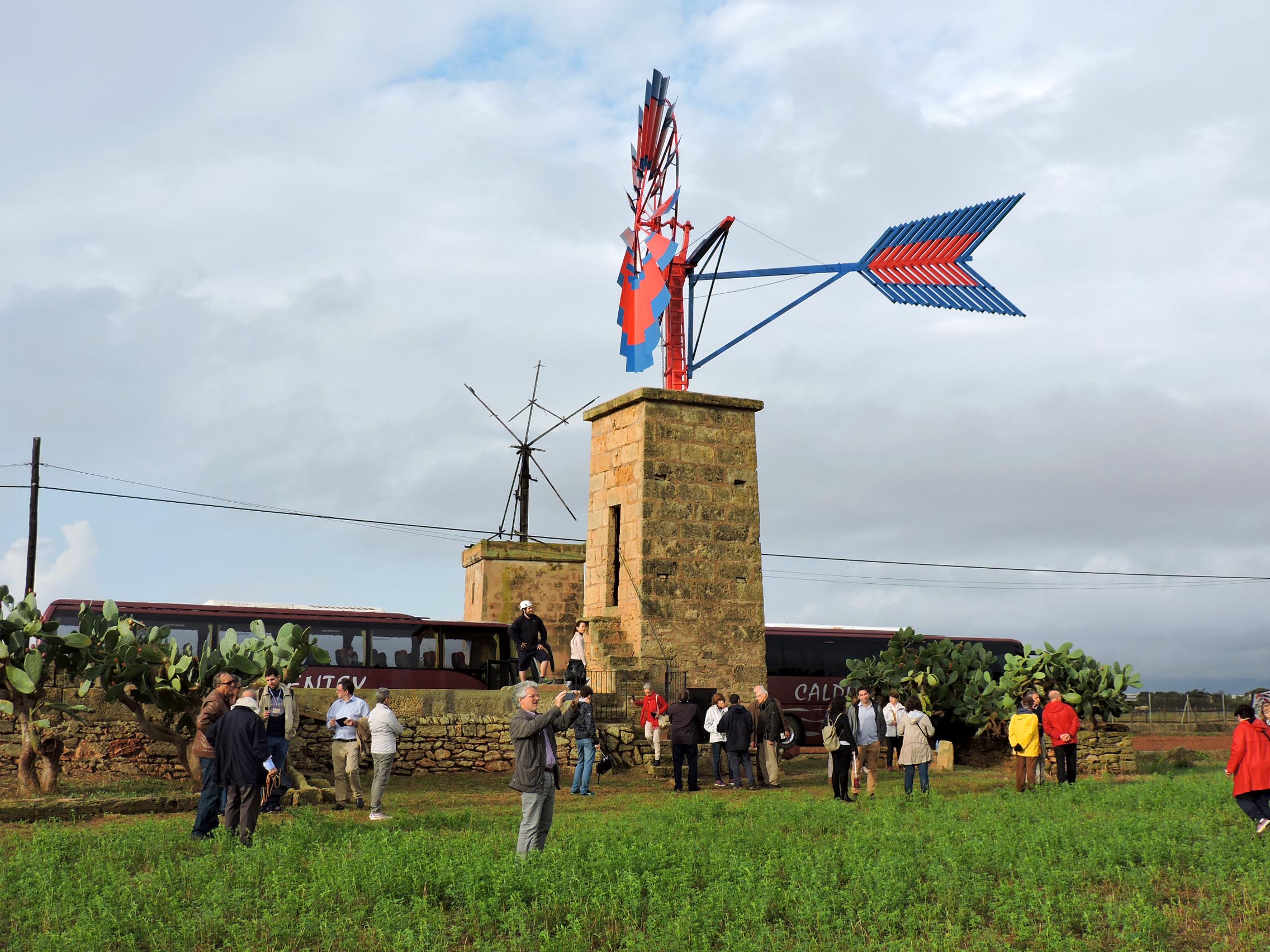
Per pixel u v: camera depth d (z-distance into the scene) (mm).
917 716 18891
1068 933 9000
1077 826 13703
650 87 29719
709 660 26469
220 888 10000
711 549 26984
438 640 31828
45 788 18141
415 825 15461
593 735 20938
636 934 8797
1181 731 53875
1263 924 9258
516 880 10164
